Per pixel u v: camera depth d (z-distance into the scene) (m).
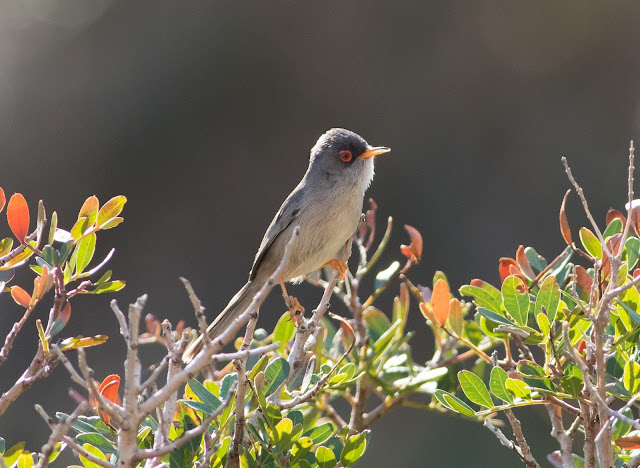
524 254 4.34
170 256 16.83
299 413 3.83
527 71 17.69
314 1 17.92
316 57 17.92
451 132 17.52
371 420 4.84
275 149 17.62
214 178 17.42
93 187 17.25
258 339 5.50
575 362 3.45
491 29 17.88
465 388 3.73
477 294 4.11
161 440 3.27
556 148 17.14
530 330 3.73
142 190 17.22
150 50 17.89
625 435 3.78
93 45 18.00
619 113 17.20
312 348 5.00
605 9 17.45
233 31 17.86
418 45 17.97
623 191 16.42
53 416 12.23
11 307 14.07
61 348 3.93
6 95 17.45
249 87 17.77
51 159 17.25
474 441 10.18
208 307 16.38
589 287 3.93
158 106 17.59
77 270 4.18
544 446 9.03
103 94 17.69
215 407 3.52
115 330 14.88
